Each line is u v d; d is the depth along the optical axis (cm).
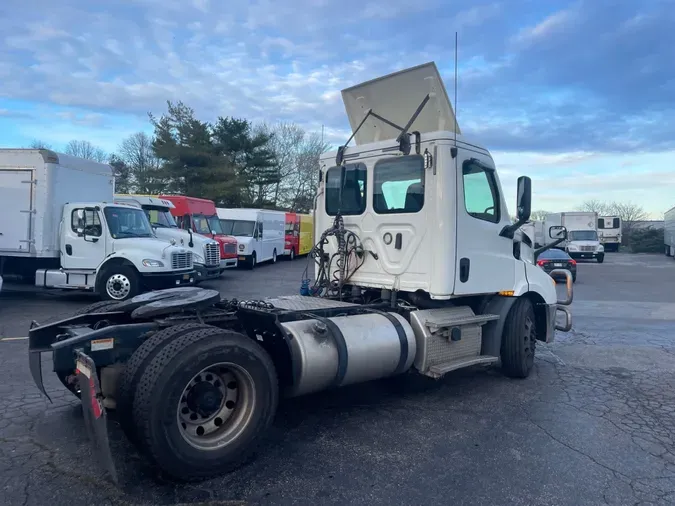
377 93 650
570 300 762
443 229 552
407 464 416
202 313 469
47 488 365
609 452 448
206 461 376
